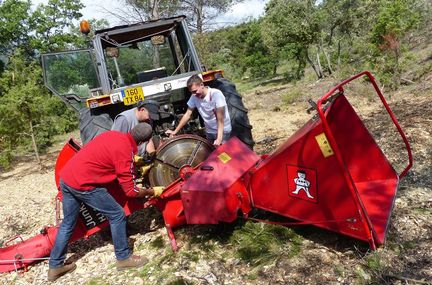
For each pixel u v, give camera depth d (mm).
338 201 2943
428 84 8656
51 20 20188
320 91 11406
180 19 5574
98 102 4887
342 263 2984
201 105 4383
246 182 3480
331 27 15773
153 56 5828
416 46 13375
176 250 3650
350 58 15625
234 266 3234
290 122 8453
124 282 3359
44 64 5547
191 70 5809
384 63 9719
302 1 15375
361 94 9352
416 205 3561
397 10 9945
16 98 9047
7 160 10227
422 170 4254
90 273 3695
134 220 4664
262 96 13805
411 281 2684
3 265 4016
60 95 5699
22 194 7504
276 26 16047
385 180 3533
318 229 3418
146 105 4250
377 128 6055
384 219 3061
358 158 3533
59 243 3684
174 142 3994
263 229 3574
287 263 3094
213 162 3566
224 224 3797
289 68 23906
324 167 2941
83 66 5625
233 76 26547
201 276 3189
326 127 2750
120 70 5652
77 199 3637
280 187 3275
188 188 3496
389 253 2977
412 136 5277
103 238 4430
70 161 3605
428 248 2973
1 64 17766
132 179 3527
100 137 3570
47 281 3752
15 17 19078
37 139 11727
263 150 6445
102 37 5371
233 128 4977
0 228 5625
